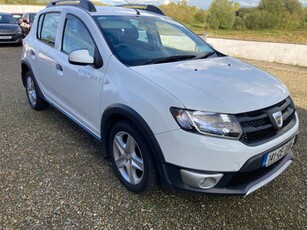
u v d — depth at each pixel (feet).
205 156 6.42
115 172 8.90
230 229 7.20
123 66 8.08
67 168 9.53
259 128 6.79
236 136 6.45
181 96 6.67
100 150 10.80
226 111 6.48
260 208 7.95
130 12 11.10
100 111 8.79
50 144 11.16
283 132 7.43
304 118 14.84
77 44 10.08
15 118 13.66
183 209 7.82
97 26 9.32
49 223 7.14
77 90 9.87
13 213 7.42
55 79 11.37
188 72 7.97
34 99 14.49
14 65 26.84
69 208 7.68
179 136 6.50
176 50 10.11
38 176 9.03
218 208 7.91
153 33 10.46
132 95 7.39
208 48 11.19
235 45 38.47
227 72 8.40
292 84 23.29
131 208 7.78
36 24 13.92
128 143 8.06
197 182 6.65
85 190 8.43
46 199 7.98
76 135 12.01
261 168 7.11
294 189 8.82
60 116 14.06
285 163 8.14
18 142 11.25
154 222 7.33
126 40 9.30
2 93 17.67
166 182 7.07
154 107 6.84
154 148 6.98
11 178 8.88
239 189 6.91
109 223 7.23
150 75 7.50
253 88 7.50
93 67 8.98
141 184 7.86
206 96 6.74
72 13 10.64
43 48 12.30
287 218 7.60
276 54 35.09
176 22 12.17
